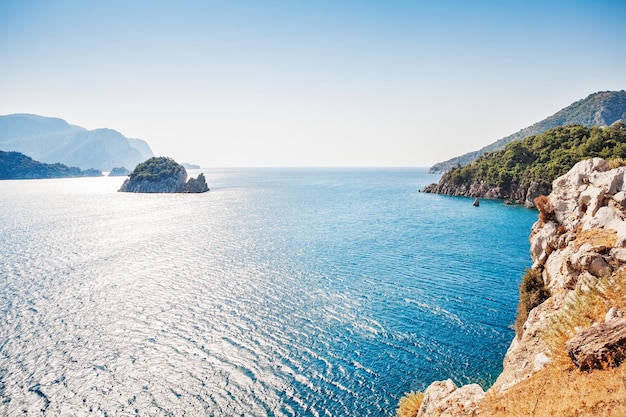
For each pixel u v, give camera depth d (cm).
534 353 1742
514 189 16325
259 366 3303
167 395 2933
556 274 2419
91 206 16288
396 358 3381
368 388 2978
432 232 9206
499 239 8262
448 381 1744
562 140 16125
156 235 9412
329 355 3453
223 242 8512
